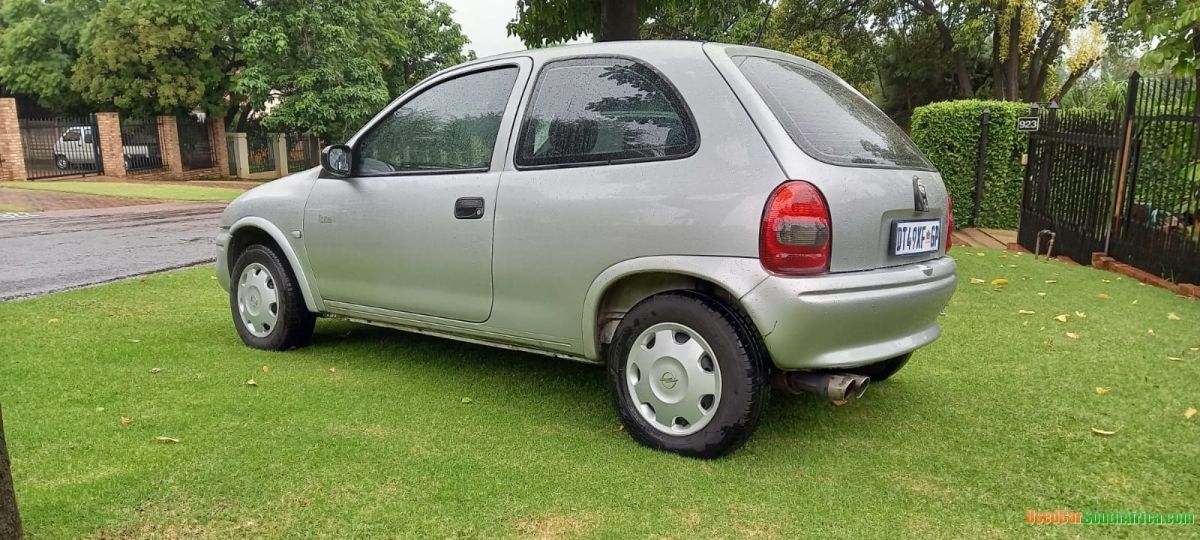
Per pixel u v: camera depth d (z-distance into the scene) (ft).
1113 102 30.60
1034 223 29.99
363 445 10.12
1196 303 19.42
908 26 96.84
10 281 22.56
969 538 7.96
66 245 31.48
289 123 82.28
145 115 85.87
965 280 22.81
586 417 11.45
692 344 9.73
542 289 10.97
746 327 9.41
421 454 9.87
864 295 9.23
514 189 11.15
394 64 103.24
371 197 13.03
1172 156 22.54
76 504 8.34
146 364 13.87
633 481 9.16
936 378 13.44
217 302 19.66
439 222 12.00
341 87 83.66
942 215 11.30
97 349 14.80
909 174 10.59
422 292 12.52
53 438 10.19
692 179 9.58
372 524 8.05
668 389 9.95
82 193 60.18
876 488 9.09
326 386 12.77
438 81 12.82
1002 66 88.58
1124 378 13.29
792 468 9.63
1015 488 9.12
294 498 8.58
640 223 9.84
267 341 15.03
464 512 8.33
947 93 105.19
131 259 27.53
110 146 78.23
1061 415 11.59
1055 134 28.71
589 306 10.50
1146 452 10.18
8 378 12.81
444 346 15.67
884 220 9.82
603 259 10.22
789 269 8.94
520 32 28.07
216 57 87.61
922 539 7.91
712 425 9.57
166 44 79.92
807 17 97.04
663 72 10.26
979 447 10.38
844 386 9.37
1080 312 18.34
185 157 86.94
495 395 12.46
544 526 8.06
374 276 13.17
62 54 86.89
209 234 36.04
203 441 10.16
